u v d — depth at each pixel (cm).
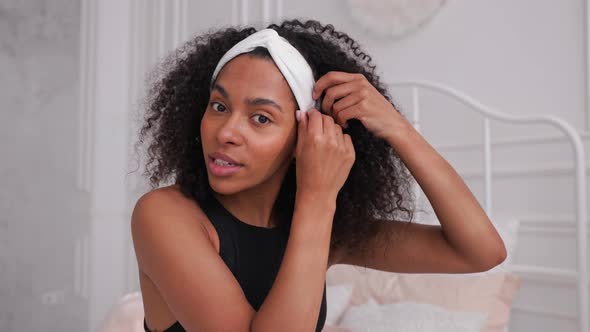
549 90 196
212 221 88
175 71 100
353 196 103
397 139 93
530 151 199
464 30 216
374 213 106
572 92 191
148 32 326
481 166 210
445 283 175
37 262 291
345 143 82
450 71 220
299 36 93
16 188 283
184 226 78
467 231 97
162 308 86
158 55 319
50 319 296
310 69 87
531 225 197
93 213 314
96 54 319
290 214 98
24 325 285
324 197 79
